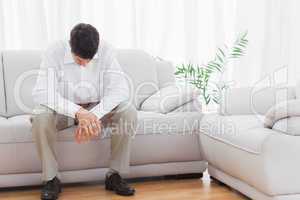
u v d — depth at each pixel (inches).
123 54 139.9
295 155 94.0
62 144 112.1
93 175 116.5
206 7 172.7
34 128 105.9
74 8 157.1
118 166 111.2
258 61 180.2
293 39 184.1
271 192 93.9
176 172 123.0
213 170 122.0
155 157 119.9
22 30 154.4
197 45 170.7
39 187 117.7
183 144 121.8
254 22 178.7
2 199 107.2
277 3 180.9
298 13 183.5
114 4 162.1
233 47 169.3
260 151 93.7
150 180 124.3
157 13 166.9
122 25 163.8
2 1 151.9
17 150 110.5
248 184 103.3
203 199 106.0
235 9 176.7
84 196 108.6
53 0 155.6
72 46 103.8
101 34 161.6
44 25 154.8
